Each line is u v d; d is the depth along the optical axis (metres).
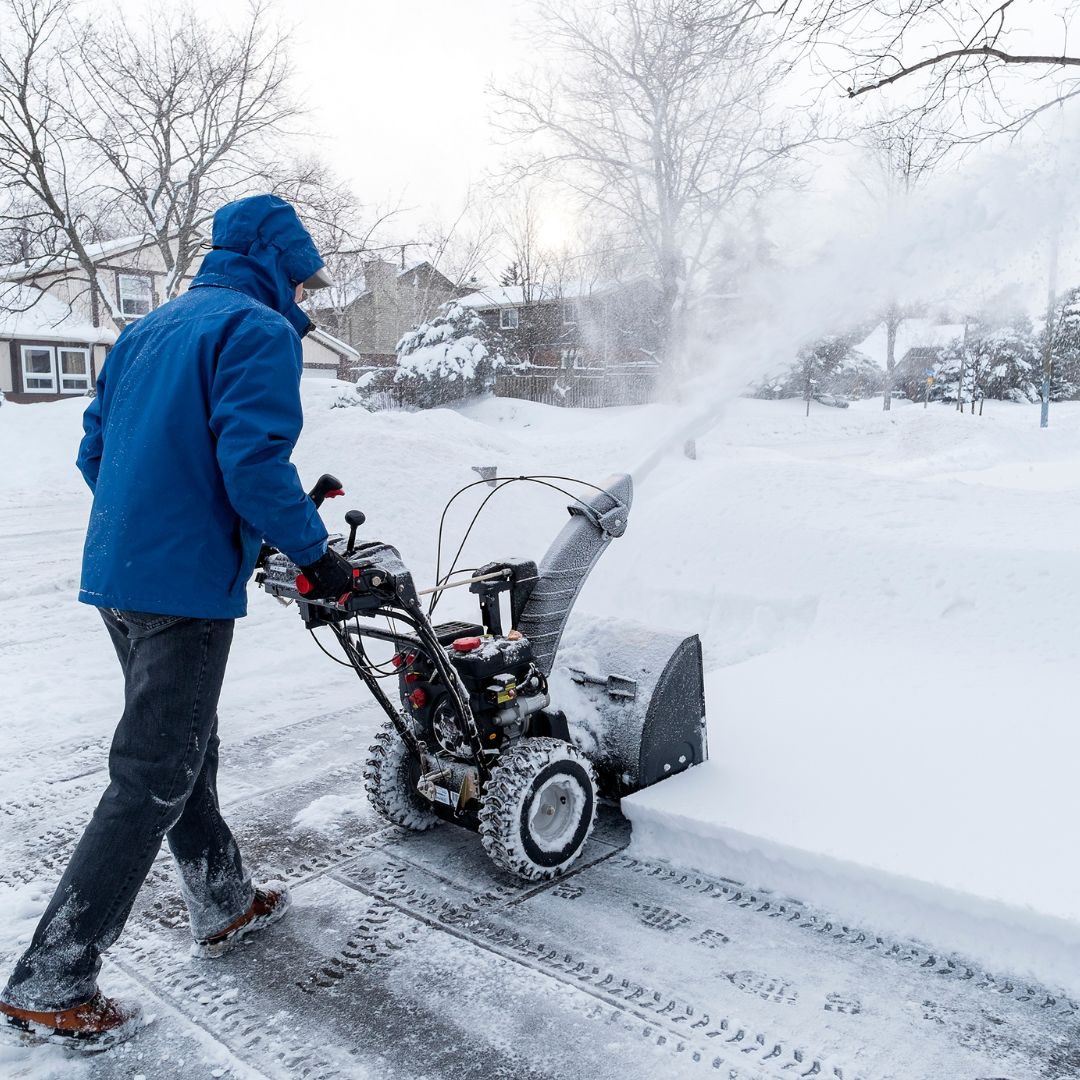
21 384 29.36
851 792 3.19
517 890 2.90
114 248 27.75
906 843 2.79
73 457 17.27
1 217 20.48
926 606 5.05
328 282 2.62
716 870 2.98
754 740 3.72
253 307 2.28
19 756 4.08
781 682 4.48
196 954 2.58
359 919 2.74
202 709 2.28
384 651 5.69
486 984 2.41
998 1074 2.04
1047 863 2.64
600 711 3.32
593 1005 2.32
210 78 20.98
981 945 2.50
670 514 6.63
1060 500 6.36
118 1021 2.25
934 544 5.38
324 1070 2.12
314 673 5.27
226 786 3.74
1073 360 27.89
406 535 7.99
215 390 2.18
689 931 2.65
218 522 2.25
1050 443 21.14
